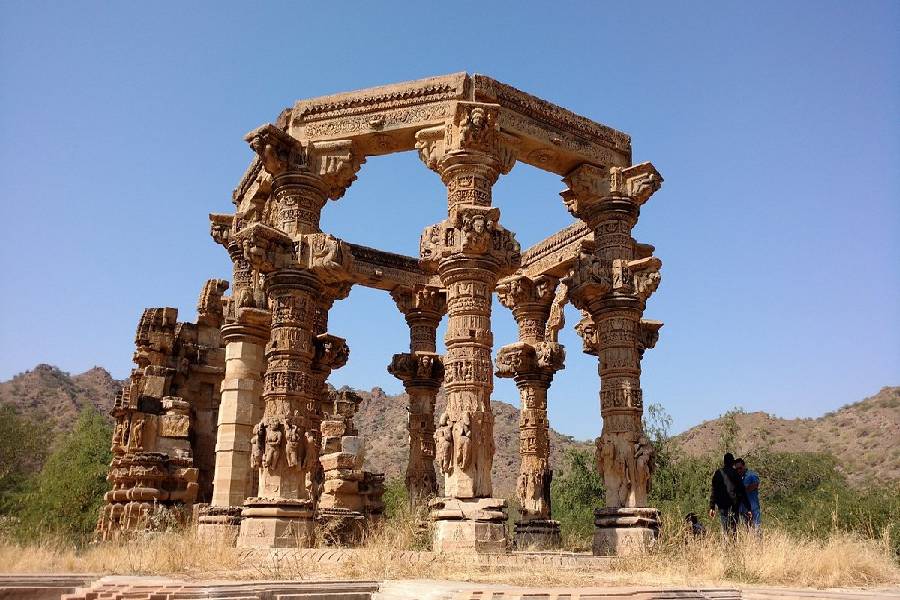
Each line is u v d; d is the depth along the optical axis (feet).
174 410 76.33
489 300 47.75
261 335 59.26
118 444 74.18
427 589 25.16
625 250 55.72
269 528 45.60
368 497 69.00
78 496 95.71
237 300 58.34
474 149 48.47
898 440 189.88
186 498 73.05
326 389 86.74
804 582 30.40
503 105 51.39
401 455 248.32
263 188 58.08
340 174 51.88
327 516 56.08
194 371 82.07
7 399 295.69
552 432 241.35
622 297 53.67
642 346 58.23
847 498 66.59
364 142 52.29
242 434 56.65
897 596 24.47
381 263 73.77
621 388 52.47
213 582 26.11
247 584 25.12
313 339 53.83
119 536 56.34
